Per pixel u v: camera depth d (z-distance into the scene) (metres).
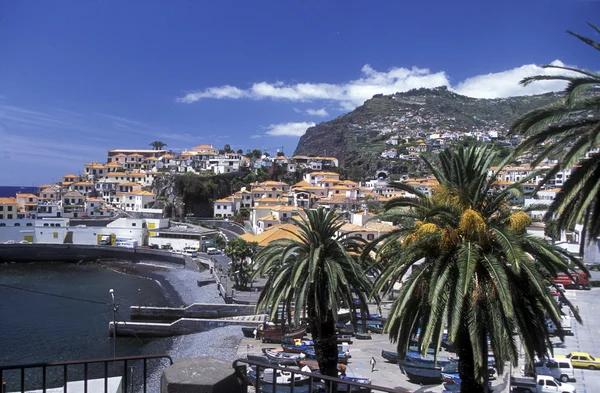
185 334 66.81
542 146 21.50
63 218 162.12
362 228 93.50
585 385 42.97
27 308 81.06
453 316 19.88
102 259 138.25
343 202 154.75
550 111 18.78
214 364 10.84
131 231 148.00
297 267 30.44
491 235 21.73
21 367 11.04
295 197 167.25
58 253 137.38
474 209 22.75
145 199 196.00
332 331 31.94
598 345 54.47
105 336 65.75
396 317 21.67
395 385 43.72
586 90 17.42
